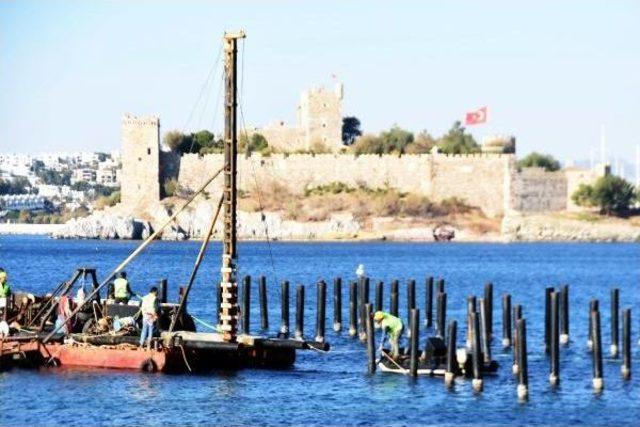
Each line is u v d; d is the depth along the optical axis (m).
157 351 171.88
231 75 179.75
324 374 179.50
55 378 169.25
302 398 163.62
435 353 177.88
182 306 183.88
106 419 150.88
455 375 175.62
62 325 177.25
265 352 179.75
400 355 181.88
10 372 172.50
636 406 163.75
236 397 162.62
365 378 176.88
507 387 173.38
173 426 148.75
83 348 174.62
